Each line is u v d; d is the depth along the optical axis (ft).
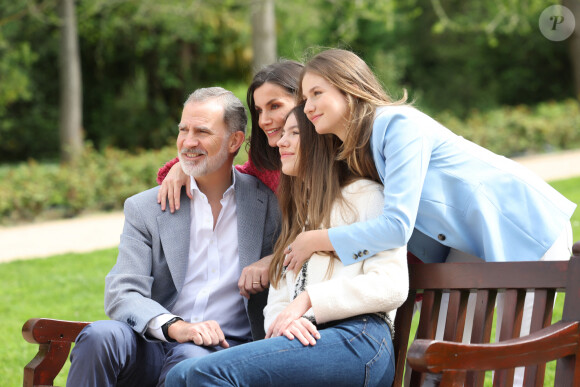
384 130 11.62
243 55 103.45
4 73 90.94
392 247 11.09
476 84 114.83
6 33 88.07
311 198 12.06
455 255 13.15
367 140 11.75
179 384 10.49
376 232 11.03
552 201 12.45
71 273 34.24
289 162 12.39
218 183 13.89
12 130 107.34
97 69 109.81
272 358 10.27
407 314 11.96
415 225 12.46
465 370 8.96
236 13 92.43
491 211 12.13
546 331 9.61
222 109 13.57
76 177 57.41
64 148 71.00
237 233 13.70
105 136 104.94
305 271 11.80
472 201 12.13
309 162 12.17
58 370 12.40
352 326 10.89
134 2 78.48
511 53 113.19
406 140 11.44
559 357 9.59
